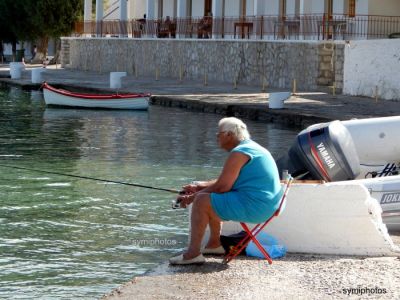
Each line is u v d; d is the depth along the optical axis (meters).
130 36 63.09
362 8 44.28
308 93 41.16
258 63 47.25
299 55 43.94
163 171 22.09
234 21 50.66
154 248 14.11
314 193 12.38
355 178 16.20
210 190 11.54
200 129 31.33
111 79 47.12
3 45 103.94
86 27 69.81
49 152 25.62
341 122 16.97
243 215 11.34
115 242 14.52
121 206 17.52
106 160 23.98
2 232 15.22
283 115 32.41
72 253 13.78
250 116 34.31
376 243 12.26
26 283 12.14
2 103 43.38
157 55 57.69
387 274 11.16
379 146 16.73
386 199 14.02
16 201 17.92
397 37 42.88
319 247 12.43
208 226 12.39
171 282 10.98
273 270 11.45
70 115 37.22
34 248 14.10
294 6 50.69
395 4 44.50
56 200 18.06
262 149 11.45
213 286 10.76
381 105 35.09
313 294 10.33
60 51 82.12
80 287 11.96
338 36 43.81
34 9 80.19
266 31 47.84
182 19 55.69
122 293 10.58
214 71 51.47
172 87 47.31
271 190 11.36
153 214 16.77
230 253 11.99
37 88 52.06
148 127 32.22
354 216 12.27
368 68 38.84
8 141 28.20
